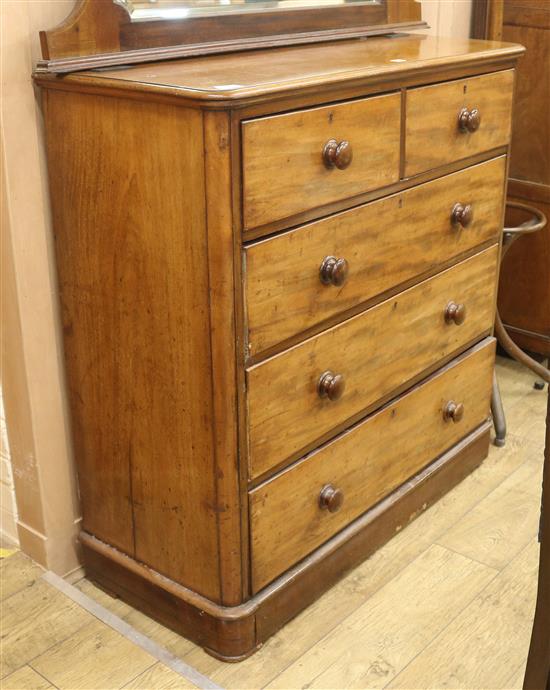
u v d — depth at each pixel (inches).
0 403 82.7
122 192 67.9
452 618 81.8
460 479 102.3
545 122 116.0
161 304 68.9
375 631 80.3
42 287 77.0
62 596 82.3
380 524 89.4
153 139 64.2
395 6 97.5
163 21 74.5
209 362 67.2
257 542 74.3
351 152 69.7
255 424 70.6
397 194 79.1
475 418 102.7
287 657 77.3
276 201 66.2
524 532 93.8
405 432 90.0
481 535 93.4
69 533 85.8
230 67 71.8
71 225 73.0
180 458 72.8
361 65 73.6
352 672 75.6
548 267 122.3
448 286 90.7
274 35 84.1
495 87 88.4
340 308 75.9
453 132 84.1
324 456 79.1
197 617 76.9
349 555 86.0
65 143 70.5
